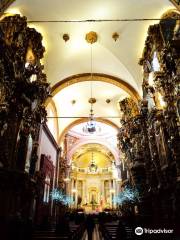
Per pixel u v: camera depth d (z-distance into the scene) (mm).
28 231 7398
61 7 11891
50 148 19156
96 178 44625
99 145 33938
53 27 13133
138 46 14227
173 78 9203
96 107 23656
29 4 11211
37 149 12828
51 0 11398
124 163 21188
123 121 18719
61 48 14781
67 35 13742
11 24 10297
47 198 17016
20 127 10008
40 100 12492
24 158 10352
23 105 10195
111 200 39500
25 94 10234
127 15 12438
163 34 11070
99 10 12211
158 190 11180
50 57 15078
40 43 12492
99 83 19828
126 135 18297
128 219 12922
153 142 12539
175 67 8930
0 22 10125
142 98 15461
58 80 16891
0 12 8477
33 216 12039
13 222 7887
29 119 10984
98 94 21672
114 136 31062
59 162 23016
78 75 17469
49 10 11945
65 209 26422
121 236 6863
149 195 13016
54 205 19875
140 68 15211
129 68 15398
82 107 23484
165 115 9875
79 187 43812
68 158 30828
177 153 8820
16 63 9641
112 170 40688
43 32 13281
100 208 40000
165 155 10414
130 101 18297
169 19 9812
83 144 32094
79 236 9227
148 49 12844
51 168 18672
